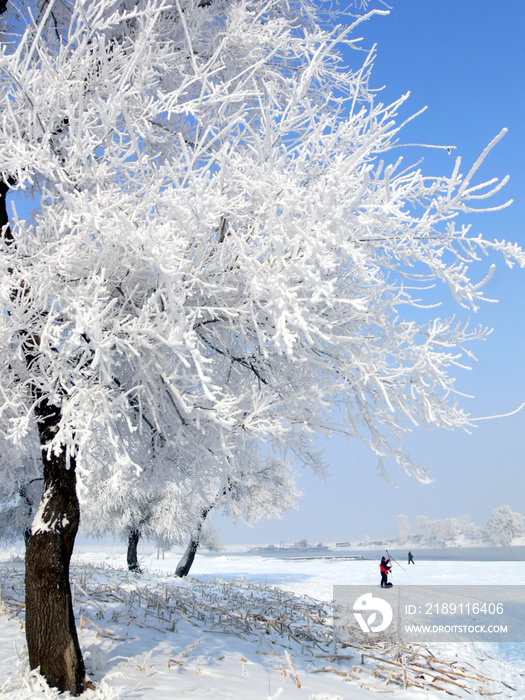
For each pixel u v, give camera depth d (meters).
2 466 5.70
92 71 3.89
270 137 3.46
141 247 3.35
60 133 4.26
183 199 3.28
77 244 3.24
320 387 4.17
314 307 3.64
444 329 4.05
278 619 7.86
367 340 4.13
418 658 7.77
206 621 7.22
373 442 4.38
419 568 29.58
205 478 4.53
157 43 4.16
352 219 3.14
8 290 3.33
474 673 7.33
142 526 20.44
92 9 3.49
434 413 4.10
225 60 5.09
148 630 6.03
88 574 10.62
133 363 3.84
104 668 4.43
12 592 7.07
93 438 3.67
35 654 3.84
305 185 3.71
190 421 4.09
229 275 3.62
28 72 3.42
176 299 3.03
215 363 4.51
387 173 2.95
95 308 2.84
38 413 4.34
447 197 3.24
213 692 4.05
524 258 3.35
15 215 3.26
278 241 3.09
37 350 3.65
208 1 5.30
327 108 5.46
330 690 4.93
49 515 4.09
